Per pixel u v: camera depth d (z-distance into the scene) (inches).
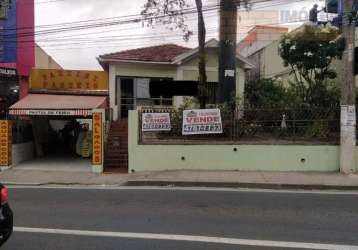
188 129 629.6
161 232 311.0
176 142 617.9
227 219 346.6
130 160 624.4
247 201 418.9
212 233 307.3
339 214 362.0
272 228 319.6
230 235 302.0
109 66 928.9
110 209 386.9
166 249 272.5
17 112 752.3
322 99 717.9
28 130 805.9
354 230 313.6
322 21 772.6
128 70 932.0
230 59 746.8
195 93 864.9
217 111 625.3
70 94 904.3
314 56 808.9
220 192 474.9
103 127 652.1
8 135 679.7
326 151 593.9
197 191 482.3
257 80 951.0
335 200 423.2
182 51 968.9
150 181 541.6
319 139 607.2
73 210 383.9
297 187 505.4
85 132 842.2
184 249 272.4
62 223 337.7
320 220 342.3
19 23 890.7
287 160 598.5
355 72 572.1
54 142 946.7
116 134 778.2
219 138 627.5
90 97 880.3
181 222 338.6
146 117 626.2
